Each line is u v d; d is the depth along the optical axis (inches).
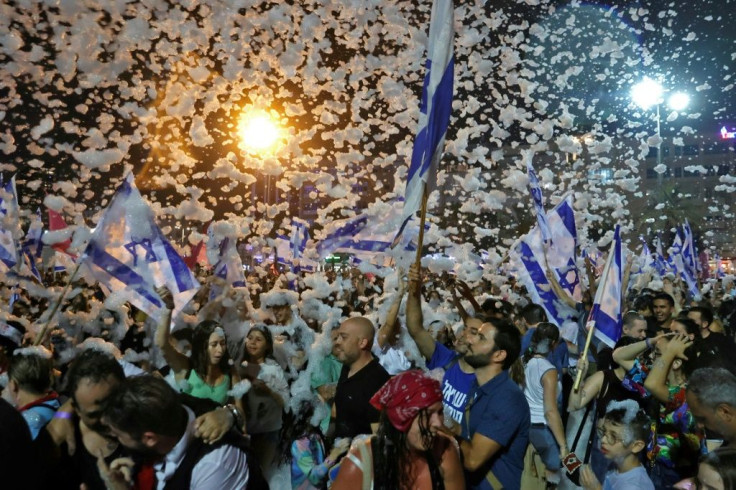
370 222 376.2
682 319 258.8
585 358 238.8
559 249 353.1
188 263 388.2
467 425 181.9
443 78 192.1
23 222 373.7
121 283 202.5
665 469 211.5
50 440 131.3
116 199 203.0
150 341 255.8
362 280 448.1
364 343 200.8
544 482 228.5
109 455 133.0
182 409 121.1
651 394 228.7
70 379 129.0
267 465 233.9
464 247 369.7
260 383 236.1
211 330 213.2
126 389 117.6
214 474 126.6
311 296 343.0
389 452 126.3
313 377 248.7
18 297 295.9
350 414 197.3
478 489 175.6
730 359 248.4
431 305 345.4
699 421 157.5
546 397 230.4
